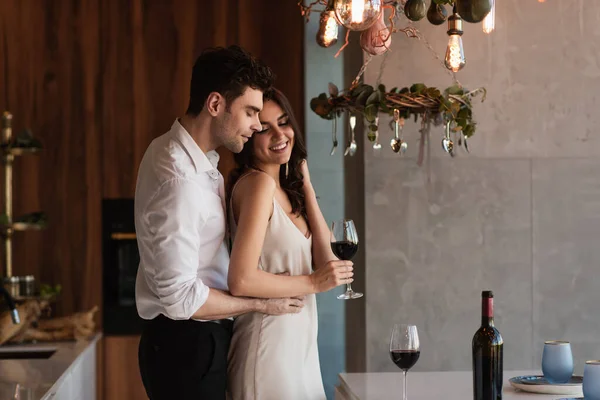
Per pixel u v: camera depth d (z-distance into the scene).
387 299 4.68
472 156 4.69
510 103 4.70
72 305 6.21
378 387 2.95
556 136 4.71
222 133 2.86
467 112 3.68
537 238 4.71
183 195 2.76
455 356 4.69
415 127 4.67
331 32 3.19
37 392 3.19
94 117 6.33
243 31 6.35
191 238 2.76
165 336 2.83
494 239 4.70
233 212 3.05
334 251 2.97
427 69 4.65
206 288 2.79
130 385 6.12
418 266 4.68
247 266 2.86
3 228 5.78
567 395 2.78
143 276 2.90
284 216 3.06
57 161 6.28
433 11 2.99
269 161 3.09
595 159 4.72
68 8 6.32
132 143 6.34
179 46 6.38
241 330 3.01
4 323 5.19
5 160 5.86
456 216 4.69
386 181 4.67
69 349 4.96
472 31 4.70
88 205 6.29
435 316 4.69
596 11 4.73
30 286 5.61
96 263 6.25
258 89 2.87
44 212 6.22
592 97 4.72
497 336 2.45
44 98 6.29
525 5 4.72
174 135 2.85
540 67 4.71
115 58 6.35
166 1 6.39
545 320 4.70
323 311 5.46
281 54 6.30
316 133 5.53
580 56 4.72
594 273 4.71
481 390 2.45
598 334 4.71
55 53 6.30
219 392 2.87
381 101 3.54
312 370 3.10
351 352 5.14
